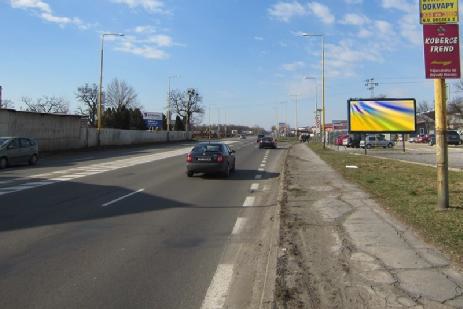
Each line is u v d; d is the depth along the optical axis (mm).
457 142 60188
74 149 42531
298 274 5539
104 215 10109
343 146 58812
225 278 5836
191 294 5270
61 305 4906
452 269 5516
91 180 17125
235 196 13336
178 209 11000
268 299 4781
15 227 8789
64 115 42094
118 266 6316
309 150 43188
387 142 55312
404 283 5090
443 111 8828
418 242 6812
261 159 31641
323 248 6707
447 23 8523
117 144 55406
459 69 8586
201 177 18828
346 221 8578
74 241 7711
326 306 4551
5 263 6426
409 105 35906
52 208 10938
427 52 8602
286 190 13312
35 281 5672
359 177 16359
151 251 7125
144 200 12336
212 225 9148
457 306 4449
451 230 7270
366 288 4996
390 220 8484
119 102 100812
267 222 9484
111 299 5090
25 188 14648
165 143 70625
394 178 15680
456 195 10883
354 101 36250
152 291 5352
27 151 25375
